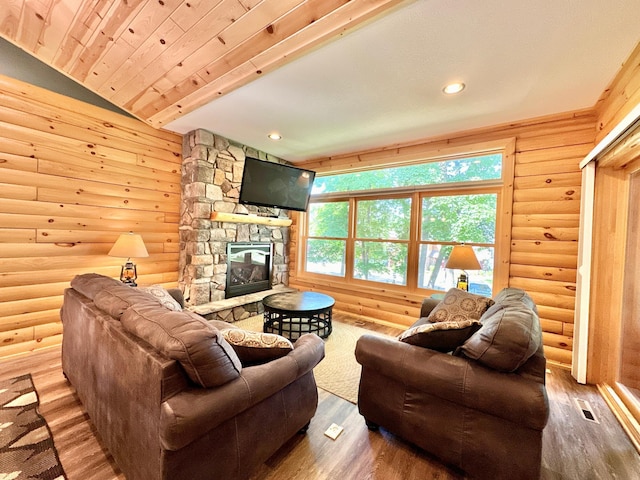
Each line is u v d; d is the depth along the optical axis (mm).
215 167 3725
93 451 1555
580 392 2275
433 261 3635
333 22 1608
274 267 4750
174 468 1065
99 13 1914
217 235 3793
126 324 1348
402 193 3904
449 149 3379
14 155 2555
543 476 1463
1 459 1473
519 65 2012
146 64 2324
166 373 1083
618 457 1592
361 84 2318
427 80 2238
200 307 3467
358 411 1938
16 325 2615
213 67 2178
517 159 2959
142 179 3438
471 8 1509
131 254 2816
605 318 2350
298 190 4305
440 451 1484
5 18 2133
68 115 2854
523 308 1607
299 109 2822
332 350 2994
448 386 1424
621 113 2082
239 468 1287
